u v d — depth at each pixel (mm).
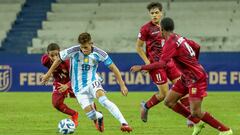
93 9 80000
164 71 28578
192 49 22859
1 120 33688
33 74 57812
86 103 23922
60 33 74500
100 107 42531
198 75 22672
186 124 31266
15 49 72000
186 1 80750
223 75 56750
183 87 23828
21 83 57844
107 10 79688
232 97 49875
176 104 24453
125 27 75750
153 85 57094
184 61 22688
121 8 79812
